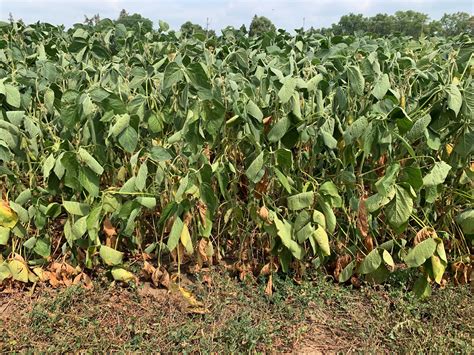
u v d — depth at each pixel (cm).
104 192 304
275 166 303
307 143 341
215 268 349
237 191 354
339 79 350
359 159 345
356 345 286
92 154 314
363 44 584
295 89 313
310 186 313
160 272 330
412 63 403
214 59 433
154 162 316
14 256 318
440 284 332
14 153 315
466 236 346
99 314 299
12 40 574
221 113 300
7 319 294
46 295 314
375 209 294
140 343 276
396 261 367
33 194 318
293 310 307
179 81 317
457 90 293
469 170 324
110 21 623
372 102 319
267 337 282
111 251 313
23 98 327
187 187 294
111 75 354
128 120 291
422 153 337
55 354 268
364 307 315
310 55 454
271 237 320
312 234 306
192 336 281
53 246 351
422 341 282
